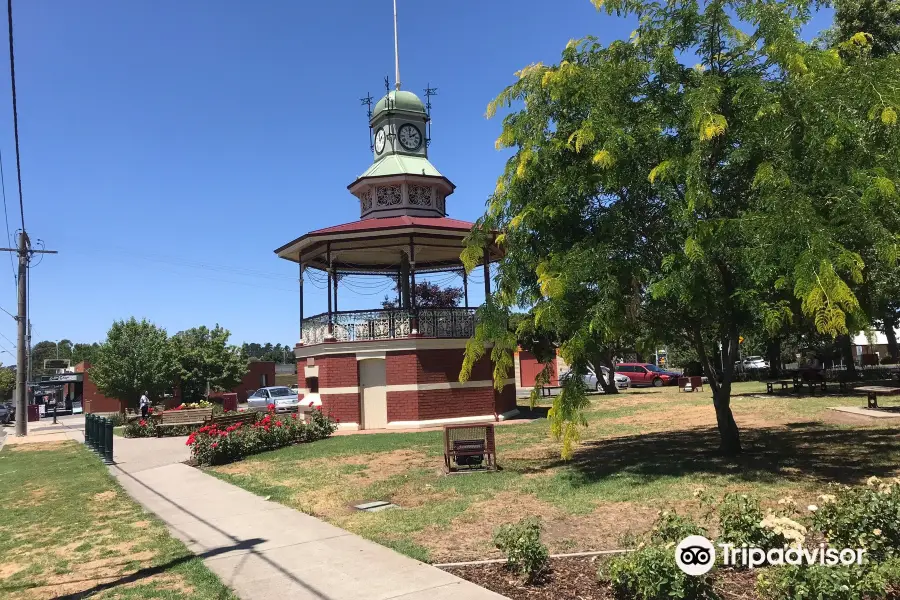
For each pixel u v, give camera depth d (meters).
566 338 10.14
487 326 10.59
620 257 9.14
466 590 5.28
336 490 10.06
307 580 5.79
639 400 24.36
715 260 8.80
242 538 7.46
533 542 5.42
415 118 22.88
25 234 28.11
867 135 8.05
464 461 11.54
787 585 4.05
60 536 8.12
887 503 5.10
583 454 12.12
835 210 7.75
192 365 41.56
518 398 31.16
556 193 9.57
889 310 22.78
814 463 9.61
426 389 19.03
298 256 22.25
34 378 77.62
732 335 10.11
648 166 9.24
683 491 8.29
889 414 14.30
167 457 15.84
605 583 5.20
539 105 10.11
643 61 9.89
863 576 4.11
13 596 5.79
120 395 34.69
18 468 15.88
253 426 15.99
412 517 7.95
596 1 10.01
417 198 22.03
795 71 8.41
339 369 19.69
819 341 29.44
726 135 9.07
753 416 16.45
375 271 25.72
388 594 5.30
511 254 10.53
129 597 5.56
